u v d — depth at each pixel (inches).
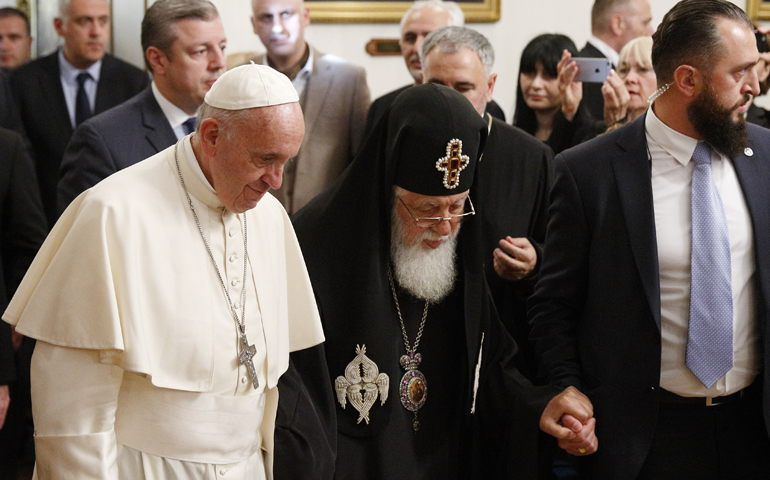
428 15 148.9
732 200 96.0
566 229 102.1
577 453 96.8
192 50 122.0
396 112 96.4
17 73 151.3
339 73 159.5
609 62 151.3
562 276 102.6
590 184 100.3
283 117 70.6
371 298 95.3
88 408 70.9
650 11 166.9
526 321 125.3
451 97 96.3
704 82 91.7
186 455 74.8
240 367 78.0
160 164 78.2
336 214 98.4
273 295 82.7
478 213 101.0
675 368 95.3
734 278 94.4
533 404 98.7
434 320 103.8
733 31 90.8
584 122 153.1
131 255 72.5
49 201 153.6
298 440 88.0
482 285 102.0
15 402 137.0
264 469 85.5
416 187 94.5
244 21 157.6
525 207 128.6
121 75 156.3
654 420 94.8
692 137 96.2
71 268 72.0
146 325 72.7
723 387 94.7
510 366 107.3
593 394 98.4
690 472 96.0
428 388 102.3
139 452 74.1
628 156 99.3
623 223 97.5
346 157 157.9
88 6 150.9
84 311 70.8
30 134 152.6
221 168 72.7
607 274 97.9
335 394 96.0
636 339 95.7
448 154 93.2
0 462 135.9
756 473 98.2
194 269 76.3
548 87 157.2
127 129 123.6
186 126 128.0
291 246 89.3
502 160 130.1
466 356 102.8
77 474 69.6
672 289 95.4
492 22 175.8
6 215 134.0
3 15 148.1
